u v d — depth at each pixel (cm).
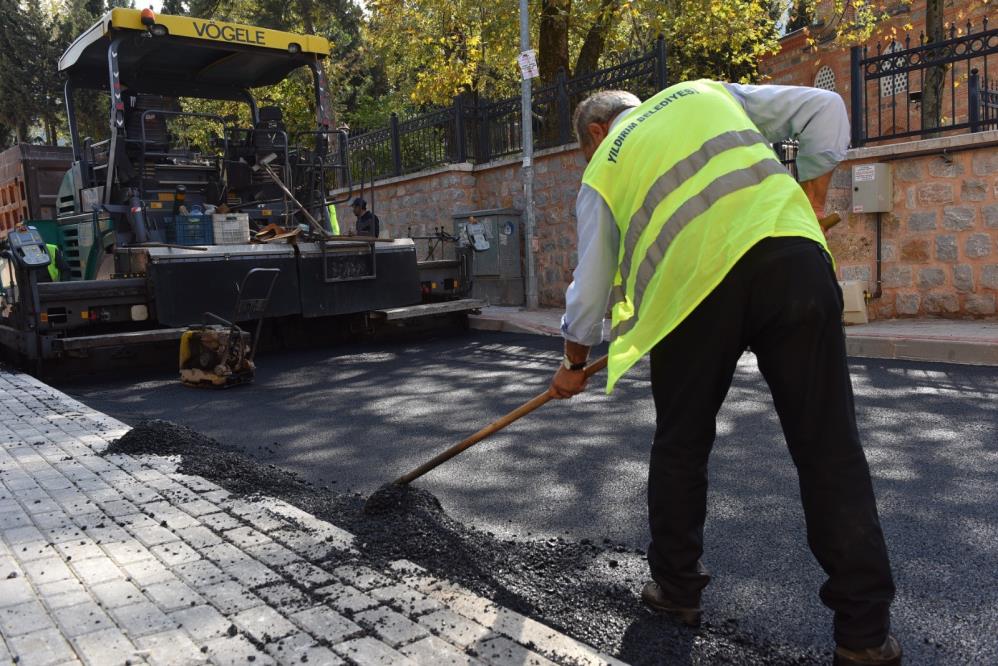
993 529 328
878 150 917
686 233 216
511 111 1379
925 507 359
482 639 227
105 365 873
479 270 1355
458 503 388
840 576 210
